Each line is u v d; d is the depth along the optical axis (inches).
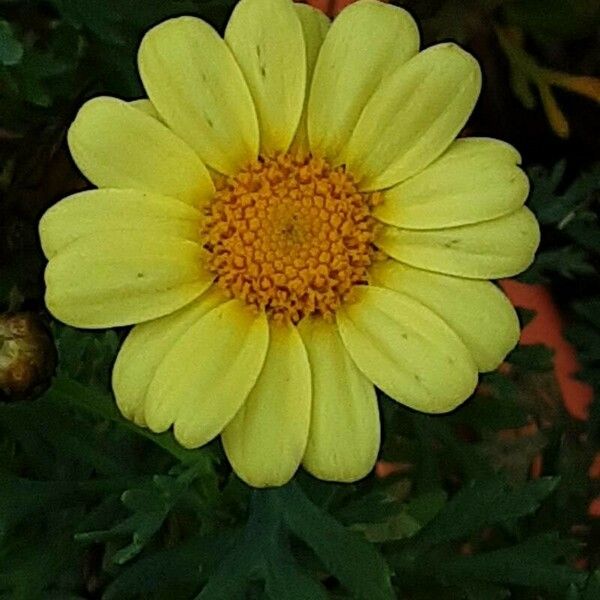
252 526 8.4
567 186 11.9
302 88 7.6
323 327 7.7
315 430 7.6
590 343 10.3
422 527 8.7
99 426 8.9
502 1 10.8
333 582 9.2
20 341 7.8
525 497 8.5
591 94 11.1
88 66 9.4
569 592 8.5
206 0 9.3
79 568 9.0
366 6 7.6
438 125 7.6
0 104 9.6
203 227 7.7
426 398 7.5
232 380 7.5
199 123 7.6
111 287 7.4
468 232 7.6
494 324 7.6
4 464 8.8
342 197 7.7
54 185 10.0
